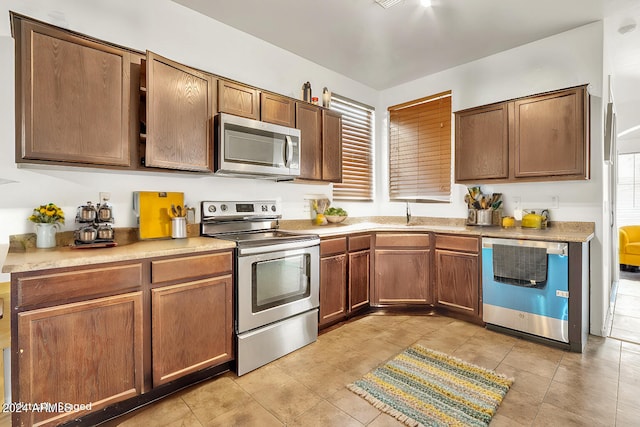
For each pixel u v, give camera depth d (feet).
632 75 12.77
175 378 5.97
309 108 9.80
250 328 7.00
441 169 12.16
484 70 10.91
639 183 18.22
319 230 9.92
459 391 6.07
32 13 6.03
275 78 10.04
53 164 5.72
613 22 8.80
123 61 6.25
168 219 7.37
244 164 7.75
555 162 8.71
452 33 9.36
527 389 6.16
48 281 4.64
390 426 5.17
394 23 8.82
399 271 10.49
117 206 6.95
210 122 7.42
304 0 7.79
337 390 6.19
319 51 10.45
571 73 9.20
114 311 5.26
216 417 5.42
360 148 13.21
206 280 6.39
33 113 5.24
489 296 9.04
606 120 9.42
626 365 7.06
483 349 7.85
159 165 6.39
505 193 10.46
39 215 5.90
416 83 12.82
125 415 5.47
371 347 8.05
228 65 8.89
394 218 13.53
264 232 9.14
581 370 6.84
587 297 8.50
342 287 9.58
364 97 13.33
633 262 15.61
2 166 5.75
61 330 4.77
